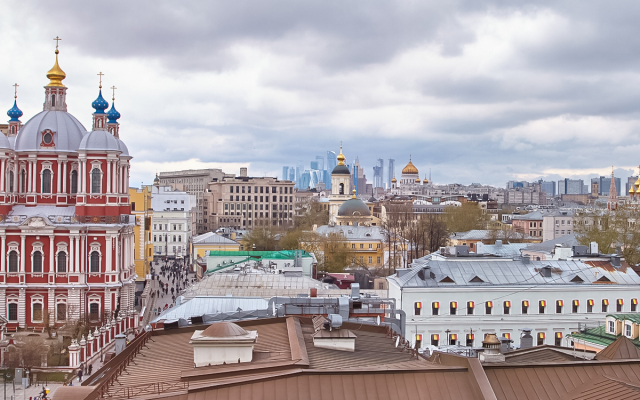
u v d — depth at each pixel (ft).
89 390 97.50
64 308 344.69
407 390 94.58
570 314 292.20
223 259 409.69
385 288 427.74
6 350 269.85
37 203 359.05
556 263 309.22
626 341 142.31
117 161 355.97
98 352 292.61
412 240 638.53
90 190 351.46
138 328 341.62
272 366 99.81
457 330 285.02
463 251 325.42
